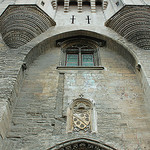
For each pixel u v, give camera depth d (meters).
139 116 7.99
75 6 16.03
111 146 6.94
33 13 11.64
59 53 11.74
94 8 15.42
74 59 11.77
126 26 11.16
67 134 7.32
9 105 7.55
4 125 6.98
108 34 11.86
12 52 9.96
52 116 7.91
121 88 9.22
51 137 7.21
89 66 10.37
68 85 9.30
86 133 7.39
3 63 9.10
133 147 6.93
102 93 8.93
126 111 8.19
